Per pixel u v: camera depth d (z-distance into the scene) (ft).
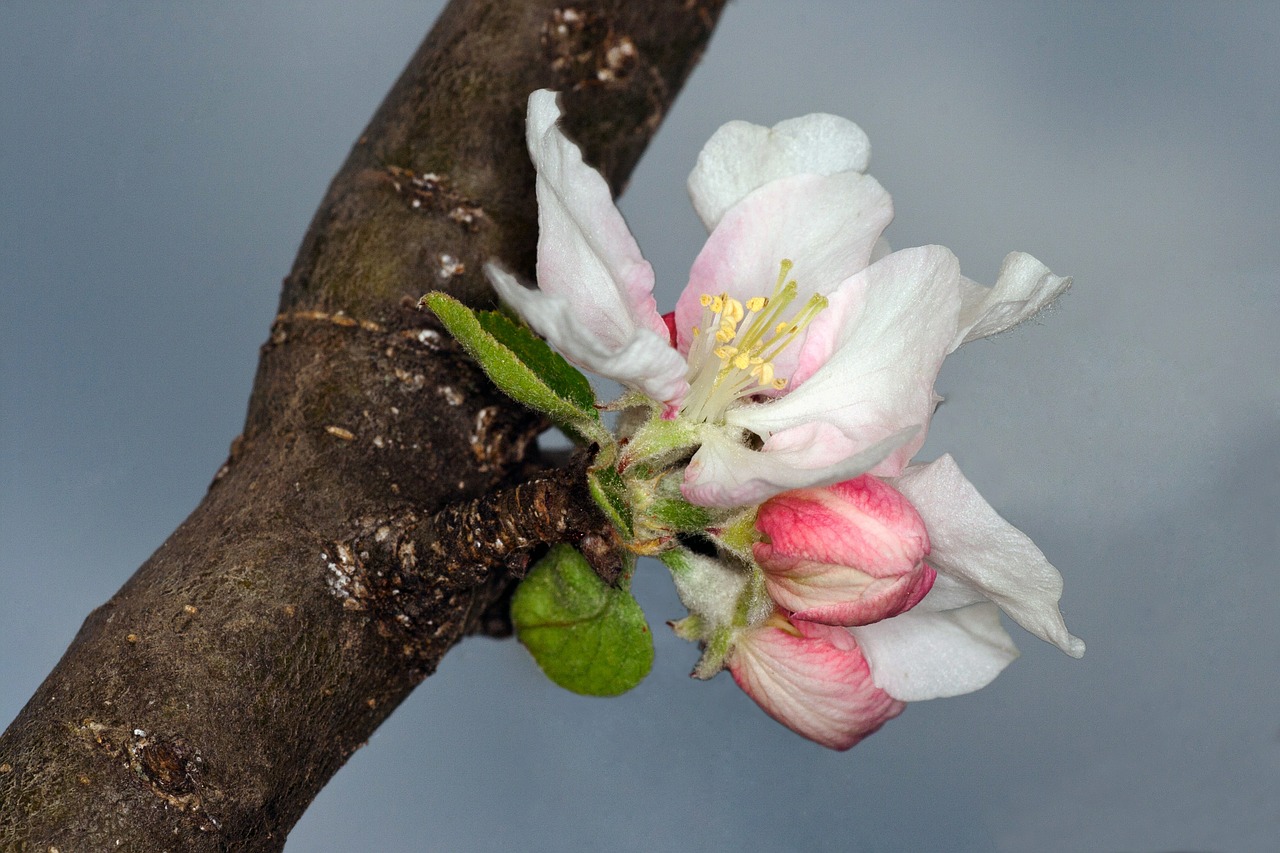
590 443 0.99
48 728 0.98
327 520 1.02
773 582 0.99
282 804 1.00
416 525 1.02
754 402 1.00
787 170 1.01
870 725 1.03
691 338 1.00
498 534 1.00
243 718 0.99
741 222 1.00
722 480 0.97
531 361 1.00
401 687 1.03
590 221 0.97
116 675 0.98
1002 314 0.98
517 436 1.06
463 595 1.03
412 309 1.05
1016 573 0.99
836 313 0.99
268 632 1.00
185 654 0.99
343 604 1.01
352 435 1.04
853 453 0.98
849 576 0.97
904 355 0.98
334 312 1.05
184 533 1.02
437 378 1.05
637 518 0.99
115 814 0.97
